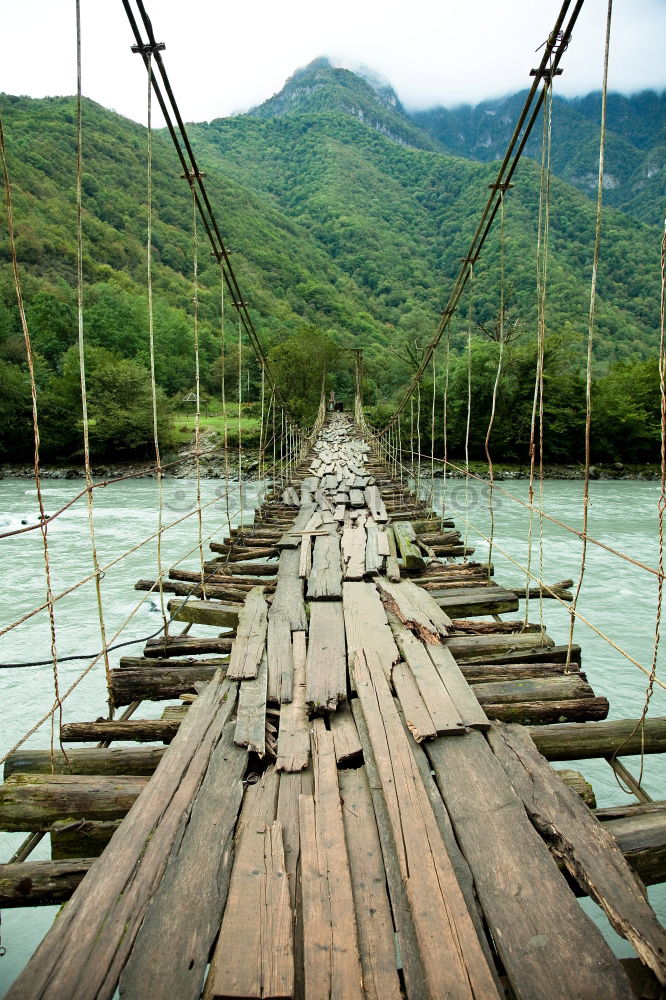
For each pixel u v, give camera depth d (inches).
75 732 106.0
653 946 58.4
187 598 175.5
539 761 89.4
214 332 2191.2
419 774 85.4
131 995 54.1
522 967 56.6
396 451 538.0
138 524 569.9
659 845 73.4
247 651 128.4
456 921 61.0
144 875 67.8
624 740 100.7
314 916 61.9
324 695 105.8
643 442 1172.5
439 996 53.6
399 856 69.9
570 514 628.7
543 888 65.7
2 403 1171.9
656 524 570.6
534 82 151.6
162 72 156.2
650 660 265.9
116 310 1840.6
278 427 1119.6
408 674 116.7
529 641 136.9
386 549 214.4
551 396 1170.6
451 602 170.9
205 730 98.7
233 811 78.6
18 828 83.0
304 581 186.7
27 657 268.8
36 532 534.0
